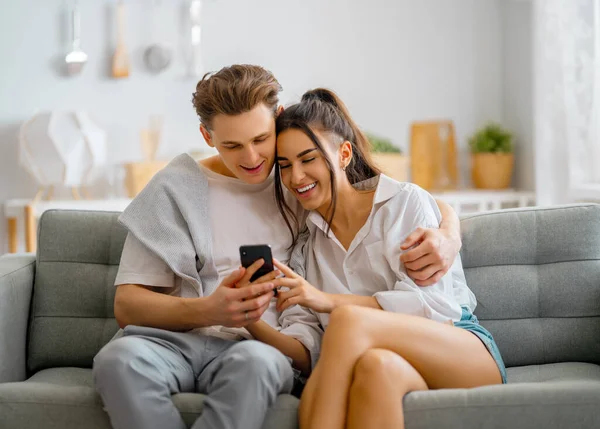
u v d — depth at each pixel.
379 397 1.36
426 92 4.02
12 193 3.66
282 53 3.88
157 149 3.69
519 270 1.88
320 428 1.37
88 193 3.73
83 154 3.47
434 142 3.97
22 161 3.44
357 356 1.42
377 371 1.36
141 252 1.69
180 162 1.80
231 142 1.63
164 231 1.69
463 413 1.38
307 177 1.67
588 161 3.08
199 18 3.78
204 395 1.46
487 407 1.38
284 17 3.88
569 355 1.82
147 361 1.41
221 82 1.63
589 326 1.81
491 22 4.06
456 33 4.04
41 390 1.48
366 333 1.45
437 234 1.62
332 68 3.93
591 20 3.03
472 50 4.05
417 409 1.38
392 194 1.73
